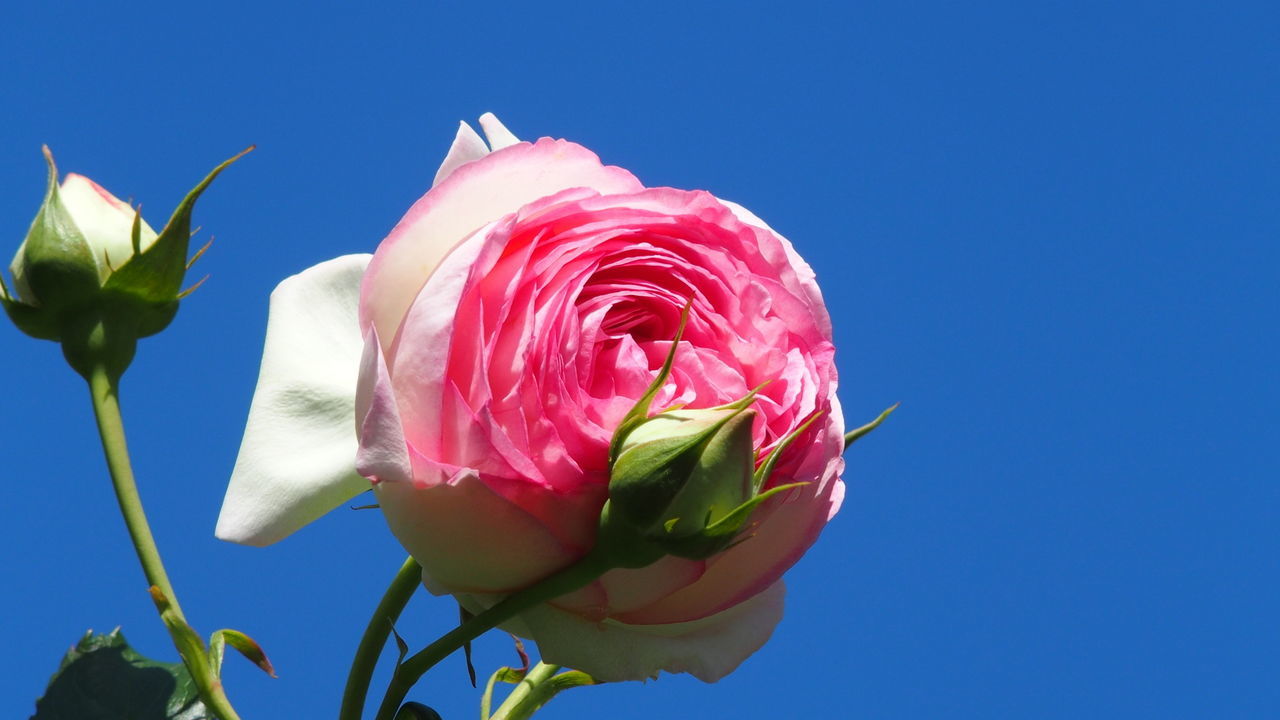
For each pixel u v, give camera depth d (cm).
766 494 73
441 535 74
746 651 78
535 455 74
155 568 77
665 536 73
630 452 73
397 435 73
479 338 75
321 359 77
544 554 74
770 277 78
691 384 76
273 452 76
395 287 76
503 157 77
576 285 75
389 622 76
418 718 75
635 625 77
